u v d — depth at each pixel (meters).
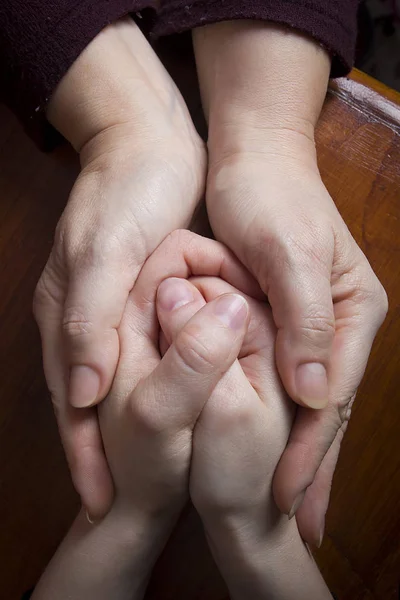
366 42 0.51
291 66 0.34
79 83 0.34
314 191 0.33
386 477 0.38
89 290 0.31
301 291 0.30
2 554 0.38
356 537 0.38
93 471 0.32
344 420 0.33
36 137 0.38
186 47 0.39
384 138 0.38
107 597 0.33
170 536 0.38
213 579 0.38
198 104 0.39
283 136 0.34
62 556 0.33
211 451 0.30
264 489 0.31
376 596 0.38
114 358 0.31
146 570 0.34
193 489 0.31
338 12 0.34
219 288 0.33
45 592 0.33
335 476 0.38
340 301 0.33
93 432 0.32
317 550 0.38
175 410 0.29
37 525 0.38
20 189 0.39
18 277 0.39
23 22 0.33
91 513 0.32
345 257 0.33
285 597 0.33
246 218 0.32
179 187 0.34
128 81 0.34
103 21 0.34
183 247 0.33
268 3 0.33
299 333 0.30
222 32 0.34
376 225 0.38
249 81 0.34
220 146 0.35
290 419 0.32
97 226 0.32
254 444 0.30
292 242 0.31
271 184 0.33
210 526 0.32
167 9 0.36
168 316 0.31
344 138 0.39
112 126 0.34
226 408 0.30
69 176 0.39
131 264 0.32
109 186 0.33
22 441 0.38
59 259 0.32
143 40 0.36
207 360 0.29
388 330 0.38
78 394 0.31
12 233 0.39
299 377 0.30
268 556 0.32
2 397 0.38
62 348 0.33
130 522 0.33
